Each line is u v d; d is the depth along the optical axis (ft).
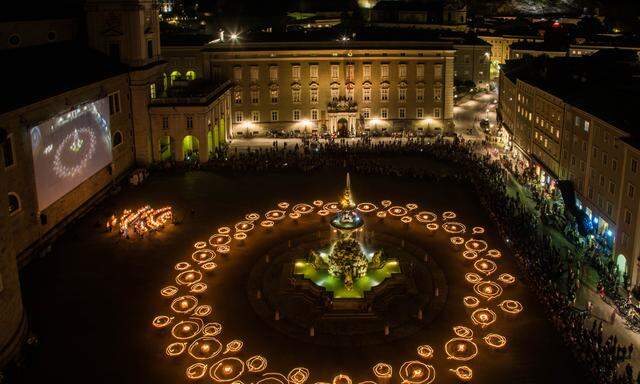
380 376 156.56
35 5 299.79
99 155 281.33
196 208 274.98
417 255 226.99
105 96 288.10
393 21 616.80
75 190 260.42
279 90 400.26
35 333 177.17
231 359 165.99
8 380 156.35
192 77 444.55
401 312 188.85
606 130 223.51
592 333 167.94
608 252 220.64
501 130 391.86
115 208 274.77
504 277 206.18
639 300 184.03
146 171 319.06
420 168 333.62
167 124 334.65
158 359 166.81
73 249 232.32
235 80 396.78
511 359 166.09
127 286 204.64
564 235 244.42
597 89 261.03
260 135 406.00
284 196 290.35
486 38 618.44
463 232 245.86
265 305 193.47
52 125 237.04
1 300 160.45
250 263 221.87
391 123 409.69
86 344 172.55
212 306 192.75
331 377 159.22
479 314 184.55
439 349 170.71
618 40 496.64
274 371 161.79
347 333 178.29
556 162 280.72
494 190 277.03
